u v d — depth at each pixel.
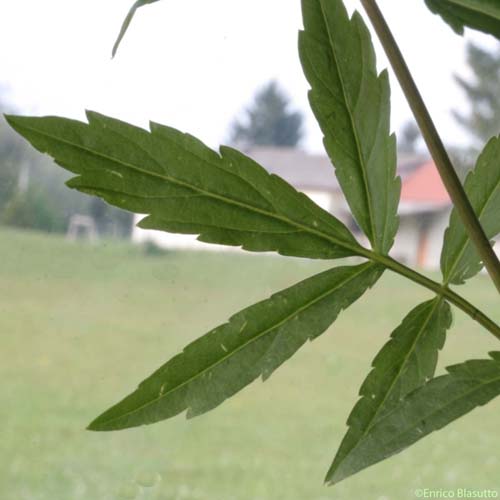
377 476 0.95
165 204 0.25
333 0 0.25
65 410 1.02
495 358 0.25
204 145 0.25
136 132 0.25
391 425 0.25
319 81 0.25
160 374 0.25
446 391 0.25
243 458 1.00
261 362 0.25
